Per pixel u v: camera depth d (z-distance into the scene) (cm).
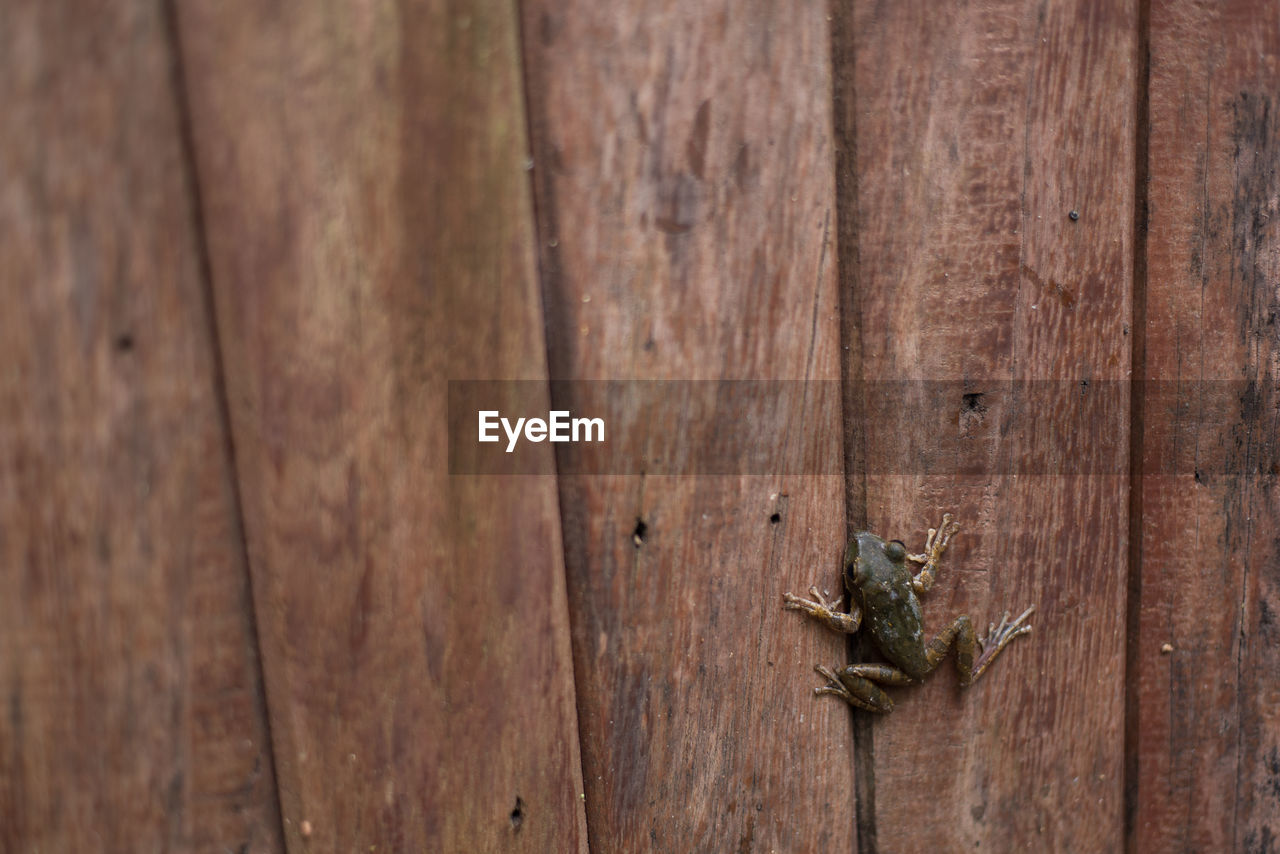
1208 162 98
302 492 90
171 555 89
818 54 94
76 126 87
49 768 88
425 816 91
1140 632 99
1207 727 100
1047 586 98
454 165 90
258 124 88
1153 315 98
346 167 89
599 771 94
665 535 94
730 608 95
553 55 91
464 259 91
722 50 93
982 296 96
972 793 98
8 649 88
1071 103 96
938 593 97
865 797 98
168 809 89
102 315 88
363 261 90
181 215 88
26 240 87
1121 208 97
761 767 96
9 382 87
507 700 92
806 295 95
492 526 91
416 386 90
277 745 90
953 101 95
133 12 87
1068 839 99
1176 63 97
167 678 89
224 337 89
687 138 93
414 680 91
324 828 90
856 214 95
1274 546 100
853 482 97
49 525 88
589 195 92
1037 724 98
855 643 98
